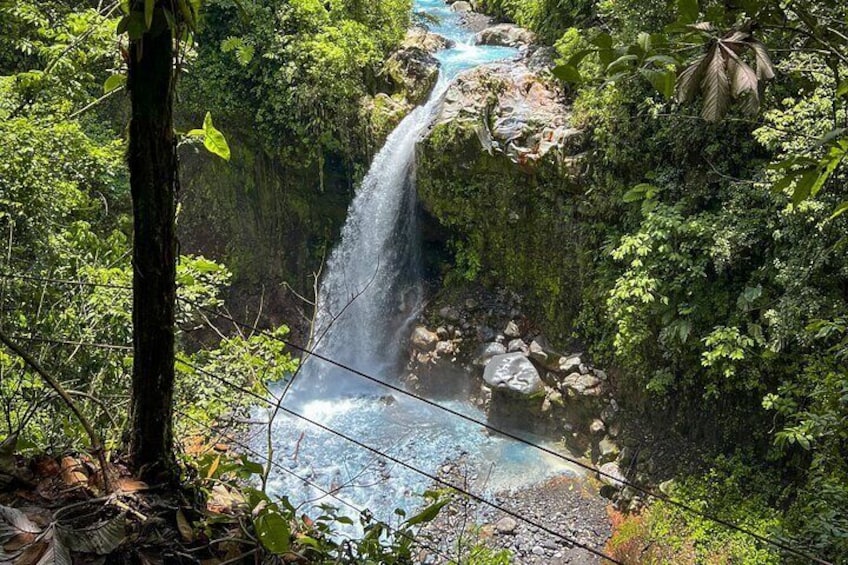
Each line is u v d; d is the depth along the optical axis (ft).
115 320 18.81
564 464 34.73
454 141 38.34
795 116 24.18
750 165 29.89
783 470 29.07
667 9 8.34
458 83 40.65
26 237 21.97
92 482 9.23
